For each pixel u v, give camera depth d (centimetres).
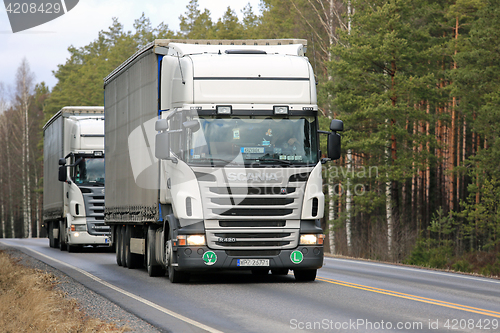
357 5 13038
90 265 6944
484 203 12269
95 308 3562
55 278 5228
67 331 2892
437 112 15738
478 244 14600
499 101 10981
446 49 13900
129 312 3409
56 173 10425
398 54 12231
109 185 7044
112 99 6888
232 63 4700
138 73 5691
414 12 13950
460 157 17200
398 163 12538
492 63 11950
